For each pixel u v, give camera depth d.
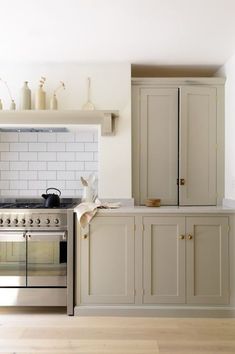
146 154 3.06
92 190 3.11
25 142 3.33
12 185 3.33
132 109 3.06
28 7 2.07
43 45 2.64
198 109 3.05
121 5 2.05
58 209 2.70
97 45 2.65
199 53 2.83
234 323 2.54
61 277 2.71
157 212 2.66
